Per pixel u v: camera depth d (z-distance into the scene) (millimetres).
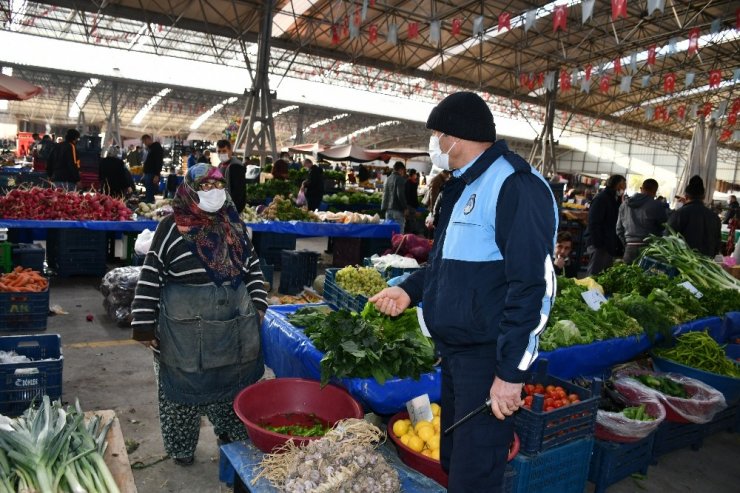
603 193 6742
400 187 10383
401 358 2801
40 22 19609
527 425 2799
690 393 3828
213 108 37406
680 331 4402
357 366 2727
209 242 2703
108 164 9305
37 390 3053
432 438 2621
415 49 20562
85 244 7141
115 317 5355
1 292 4855
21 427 1952
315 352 2902
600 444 3287
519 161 1848
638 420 3248
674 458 3895
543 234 1733
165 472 3039
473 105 1889
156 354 2807
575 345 3600
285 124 41750
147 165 11117
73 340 4902
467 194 1936
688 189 6539
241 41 17234
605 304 4129
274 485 2154
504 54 21297
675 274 5805
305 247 11867
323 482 1990
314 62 23859
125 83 27969
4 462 1825
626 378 3828
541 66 22500
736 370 4184
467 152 1935
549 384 3303
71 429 1962
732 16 16281
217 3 15953
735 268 6668
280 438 2311
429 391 2854
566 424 2895
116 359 4551
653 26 17625
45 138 13812
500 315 1860
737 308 5129
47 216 6523
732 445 4195
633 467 3492
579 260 11125
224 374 2803
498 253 1860
